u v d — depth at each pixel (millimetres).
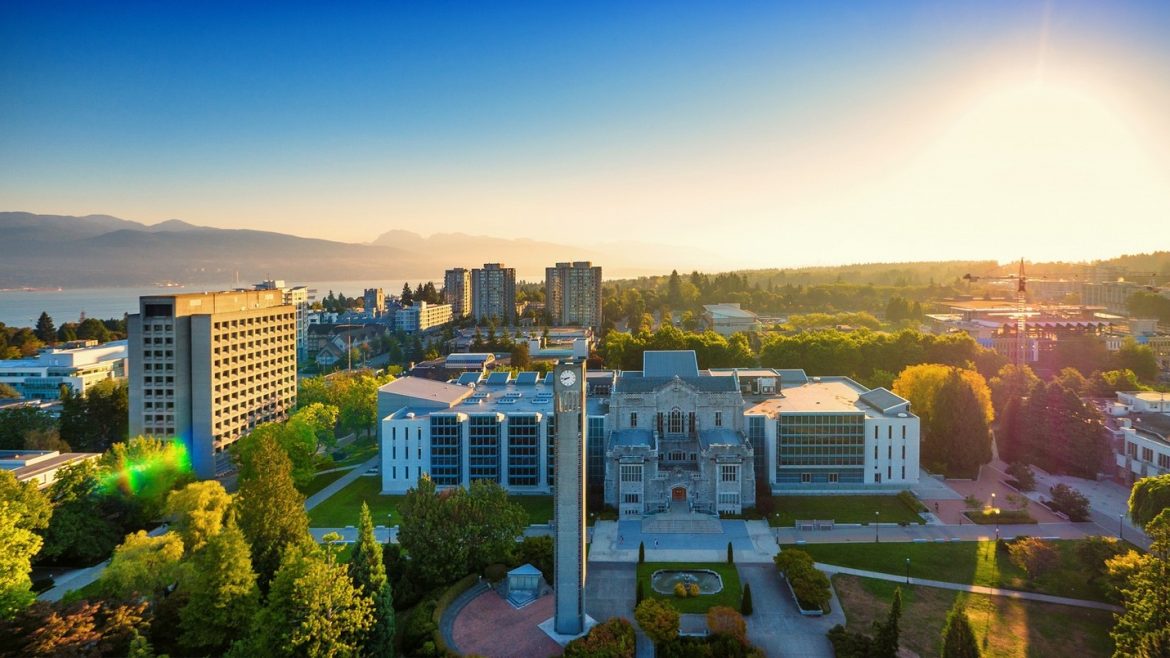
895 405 170625
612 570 122625
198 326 183000
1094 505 150125
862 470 164875
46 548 120438
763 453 165750
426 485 119062
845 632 96750
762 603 109438
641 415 164000
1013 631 99375
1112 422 174000
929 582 115312
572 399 97188
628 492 149750
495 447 166375
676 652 91250
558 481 98062
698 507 150000
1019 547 116688
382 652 88625
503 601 109188
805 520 144250
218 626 91000
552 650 95312
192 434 184000
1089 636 98062
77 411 196250
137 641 79188
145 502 140250
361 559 90812
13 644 77438
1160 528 83688
